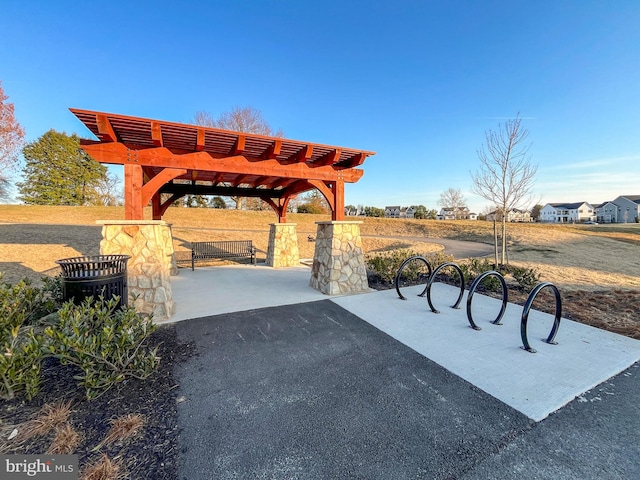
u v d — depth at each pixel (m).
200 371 2.64
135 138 4.39
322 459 1.63
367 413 2.06
